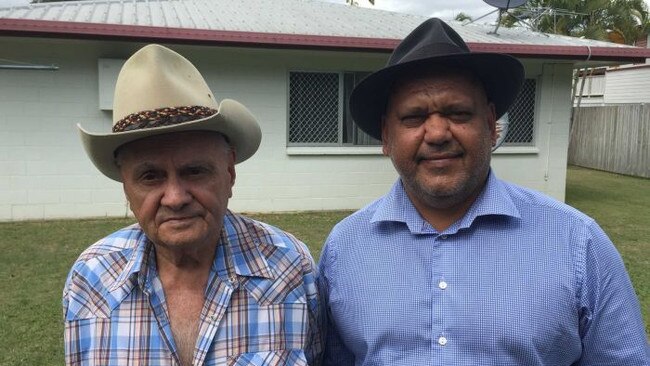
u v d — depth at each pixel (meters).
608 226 8.23
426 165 1.73
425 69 1.72
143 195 1.59
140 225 1.66
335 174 9.23
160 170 1.58
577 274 1.66
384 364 1.76
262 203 9.05
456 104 1.70
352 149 9.20
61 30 7.41
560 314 1.64
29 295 4.97
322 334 1.93
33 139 8.11
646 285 5.38
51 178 8.24
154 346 1.60
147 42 7.92
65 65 8.02
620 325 1.65
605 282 1.66
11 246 6.70
